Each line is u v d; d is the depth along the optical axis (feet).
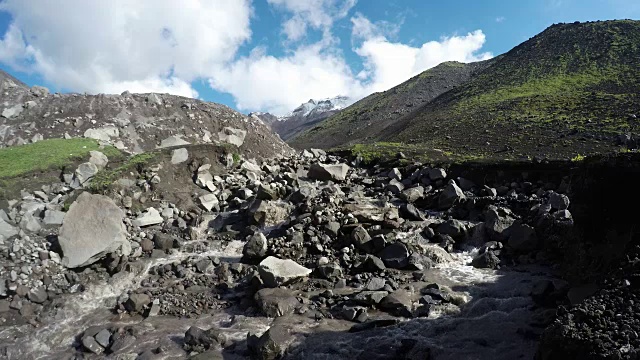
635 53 133.18
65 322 30.60
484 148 77.00
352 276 35.45
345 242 39.29
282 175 58.70
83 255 35.73
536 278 32.60
